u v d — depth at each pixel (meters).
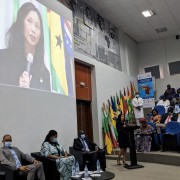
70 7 7.47
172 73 11.58
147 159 6.43
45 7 5.74
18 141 4.48
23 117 4.66
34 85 5.04
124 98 9.59
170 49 11.75
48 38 5.69
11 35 4.63
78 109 7.67
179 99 9.14
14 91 4.53
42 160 4.49
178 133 6.23
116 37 10.33
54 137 4.89
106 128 8.12
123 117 6.32
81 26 7.93
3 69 4.37
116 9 8.85
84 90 7.92
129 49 11.49
